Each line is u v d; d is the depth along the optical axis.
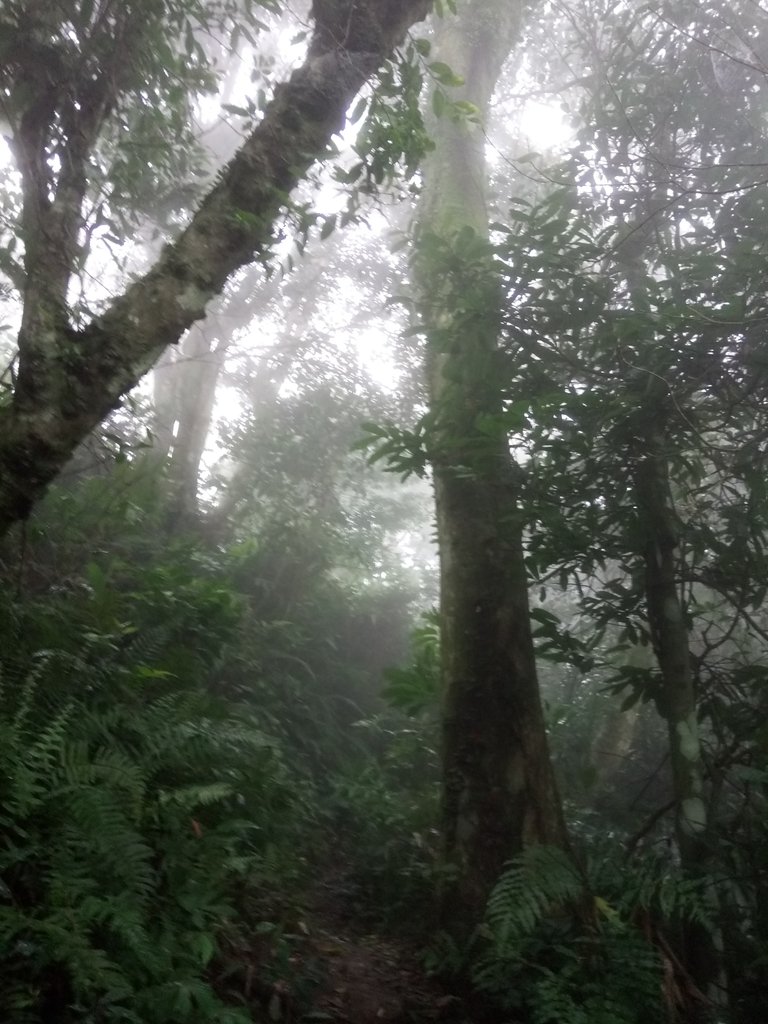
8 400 5.05
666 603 4.99
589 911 4.27
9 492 3.65
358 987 4.33
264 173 4.14
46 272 3.97
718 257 4.67
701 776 4.78
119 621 5.20
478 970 4.33
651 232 5.66
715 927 4.29
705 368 4.67
